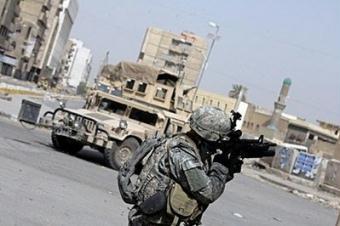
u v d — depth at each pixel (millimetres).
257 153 3949
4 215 7852
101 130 17625
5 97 38906
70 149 19016
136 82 20344
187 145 3969
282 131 108562
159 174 3998
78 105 67688
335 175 45531
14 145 16391
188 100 20656
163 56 123000
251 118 109250
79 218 9008
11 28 105250
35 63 146000
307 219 20266
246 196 22422
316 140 105562
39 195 9883
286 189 37125
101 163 18609
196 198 3906
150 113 19000
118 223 9516
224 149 3979
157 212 3910
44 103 48438
